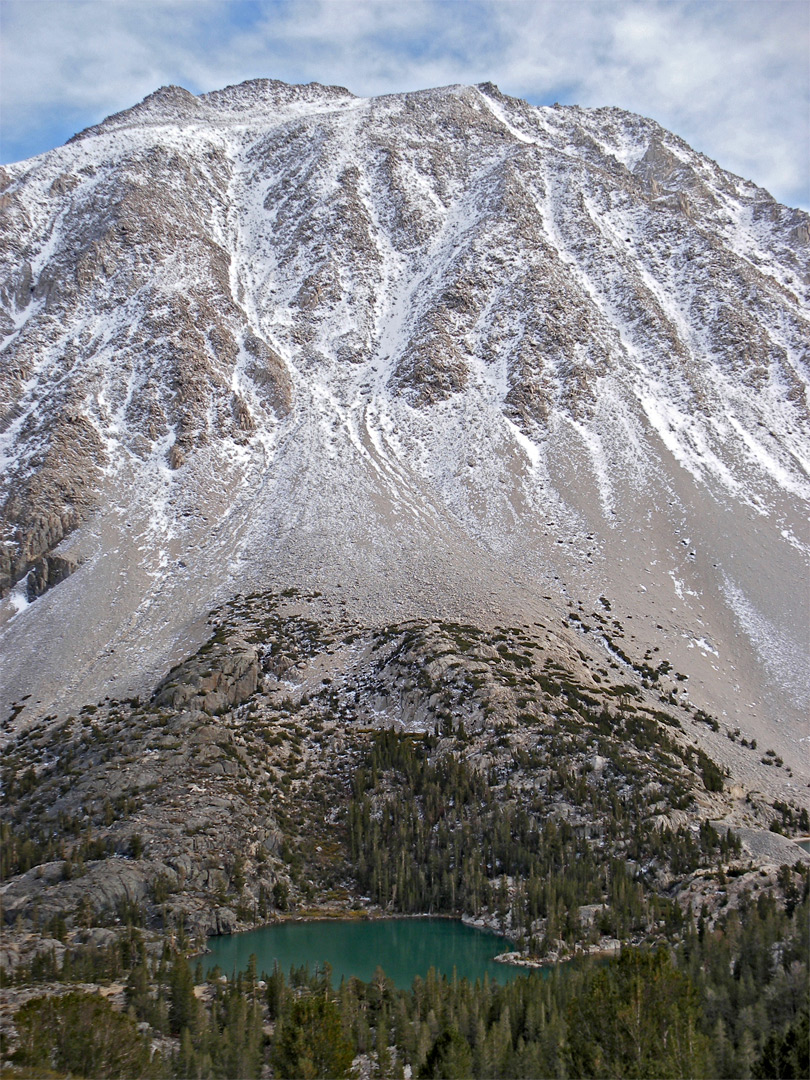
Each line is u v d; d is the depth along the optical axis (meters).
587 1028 42.62
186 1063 46.78
